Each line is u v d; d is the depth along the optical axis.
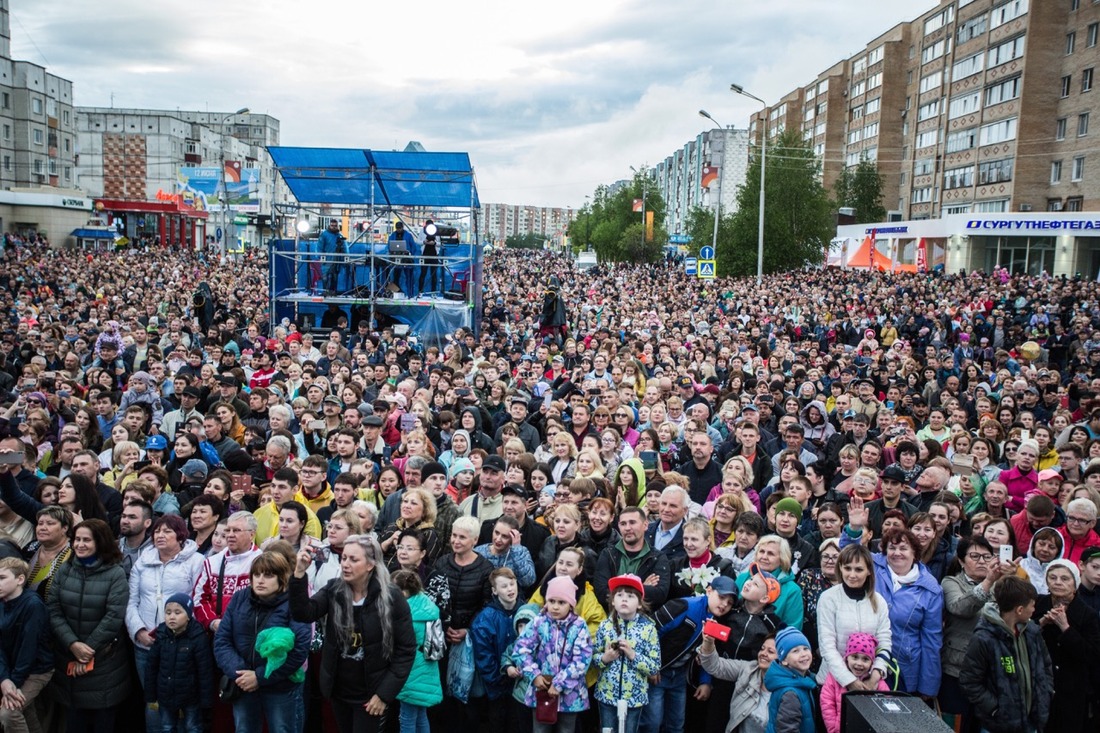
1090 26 51.81
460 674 5.83
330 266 20.20
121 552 6.00
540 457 9.30
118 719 6.12
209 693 5.69
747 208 57.72
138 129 101.69
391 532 6.82
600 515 6.38
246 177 82.62
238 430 9.18
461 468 8.11
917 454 8.64
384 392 11.54
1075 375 15.79
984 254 48.34
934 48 69.44
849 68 86.50
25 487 7.30
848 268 51.91
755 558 5.96
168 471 7.99
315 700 6.23
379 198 22.69
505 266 61.44
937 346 21.84
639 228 78.94
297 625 5.40
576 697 5.50
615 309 30.17
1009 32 57.06
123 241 61.66
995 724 5.38
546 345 17.81
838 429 11.97
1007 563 5.76
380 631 5.20
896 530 6.03
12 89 76.31
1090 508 6.62
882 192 77.38
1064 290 30.27
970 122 62.47
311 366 12.62
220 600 5.77
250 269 44.44
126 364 13.74
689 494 8.41
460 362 15.20
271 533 6.76
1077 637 5.66
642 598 5.68
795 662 5.32
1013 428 10.02
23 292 26.27
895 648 5.86
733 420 10.71
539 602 5.89
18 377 13.29
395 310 20.23
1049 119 55.06
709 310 29.56
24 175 77.56
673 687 5.92
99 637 5.62
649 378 14.34
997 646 5.44
